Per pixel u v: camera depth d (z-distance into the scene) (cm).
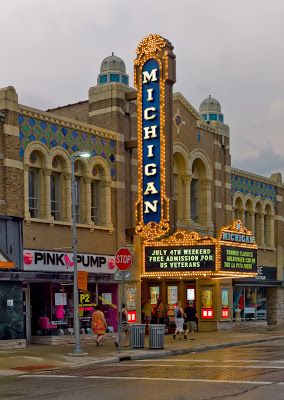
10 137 2606
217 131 4003
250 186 4409
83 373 1855
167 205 3072
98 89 3309
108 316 3061
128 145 3262
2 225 2538
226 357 2244
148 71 3142
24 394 1416
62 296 2806
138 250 3275
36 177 2814
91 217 3091
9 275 2495
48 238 2781
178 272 3191
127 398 1322
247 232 3353
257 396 1305
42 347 2580
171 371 1828
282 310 4581
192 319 3084
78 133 2998
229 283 3869
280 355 2253
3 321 2494
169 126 3127
